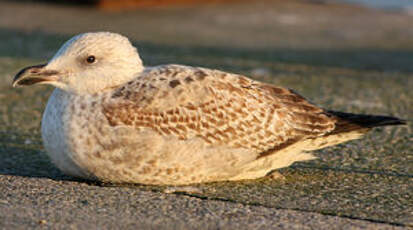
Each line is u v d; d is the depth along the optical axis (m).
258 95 10.17
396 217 8.61
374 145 12.53
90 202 8.70
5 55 21.39
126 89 9.61
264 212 8.58
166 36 26.27
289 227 8.00
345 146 12.45
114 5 32.12
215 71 10.17
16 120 14.14
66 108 9.54
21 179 9.71
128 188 9.50
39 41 24.28
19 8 31.19
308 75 19.88
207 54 22.81
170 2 33.84
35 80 9.67
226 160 9.73
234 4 35.22
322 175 10.67
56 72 9.69
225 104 9.79
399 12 35.56
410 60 23.61
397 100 16.80
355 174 10.74
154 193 9.27
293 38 27.67
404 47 26.58
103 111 9.37
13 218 7.91
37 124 13.91
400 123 10.44
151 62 20.75
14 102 15.83
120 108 9.38
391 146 12.48
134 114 9.35
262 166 10.23
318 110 10.54
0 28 26.52
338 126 10.41
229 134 9.72
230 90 9.95
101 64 9.70
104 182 9.81
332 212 8.75
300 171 10.89
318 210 8.81
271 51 24.28
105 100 9.47
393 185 10.15
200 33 27.53
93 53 9.73
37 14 29.95
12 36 25.06
